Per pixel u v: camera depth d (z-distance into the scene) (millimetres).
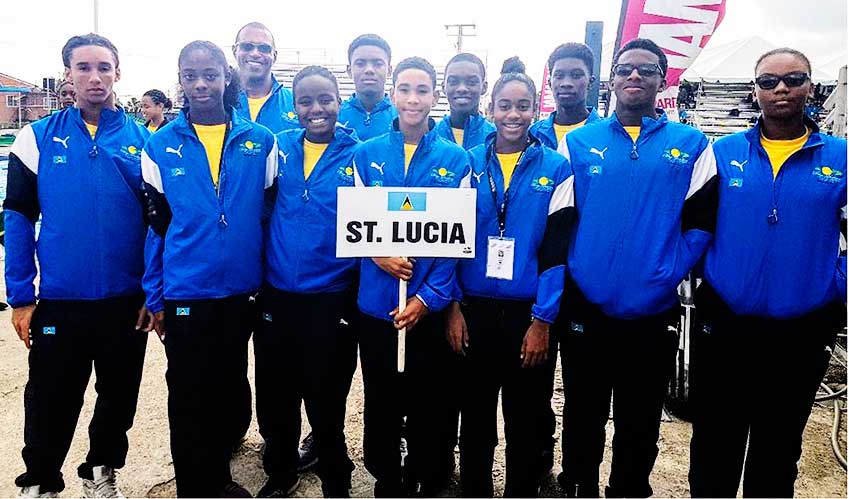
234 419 3012
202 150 2738
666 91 4996
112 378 2967
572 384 2826
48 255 2793
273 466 3150
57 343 2822
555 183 2723
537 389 2852
